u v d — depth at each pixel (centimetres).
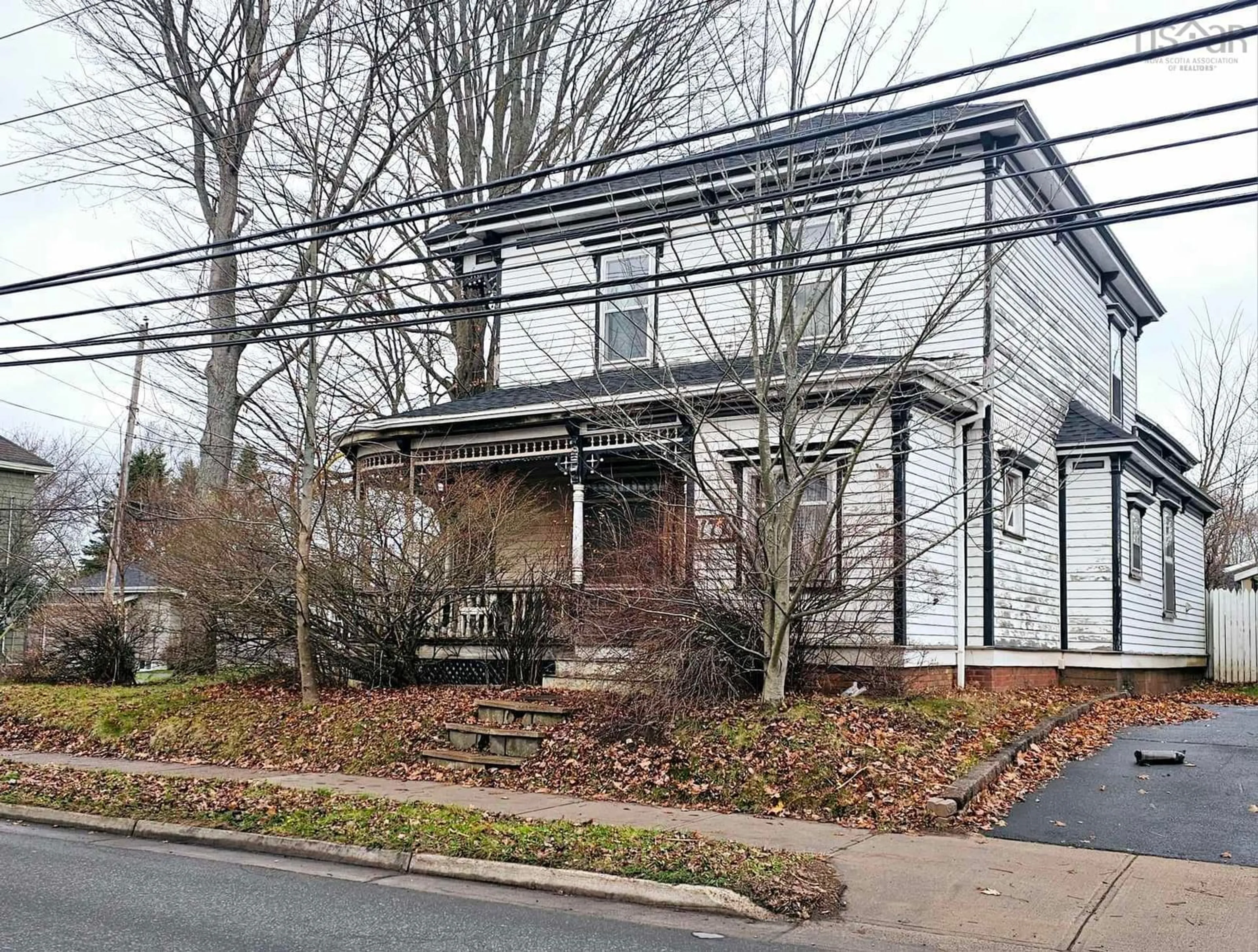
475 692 1453
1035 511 1789
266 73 2003
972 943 638
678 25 2656
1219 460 3791
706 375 1617
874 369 1316
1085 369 2075
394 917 691
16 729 1576
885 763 1033
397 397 2572
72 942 625
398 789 1134
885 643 1312
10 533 2914
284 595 1568
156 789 1112
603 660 1290
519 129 2720
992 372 1427
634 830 884
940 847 852
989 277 1348
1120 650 1803
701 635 1214
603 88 2708
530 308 980
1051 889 733
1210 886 732
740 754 1083
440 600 1556
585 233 1172
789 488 1201
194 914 693
